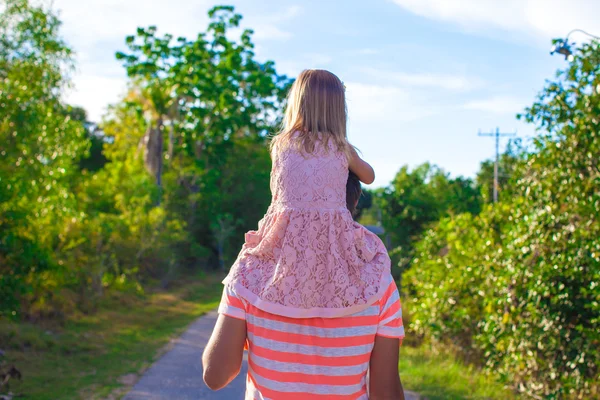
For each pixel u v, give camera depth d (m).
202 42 30.28
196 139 32.50
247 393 1.85
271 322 1.76
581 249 6.73
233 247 34.47
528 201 7.97
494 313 8.44
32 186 10.84
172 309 16.05
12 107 10.75
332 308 1.74
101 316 13.30
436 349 11.14
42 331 10.60
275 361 1.75
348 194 1.99
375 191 29.64
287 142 1.87
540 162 7.50
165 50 29.50
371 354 1.82
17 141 10.79
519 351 7.78
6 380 6.65
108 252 17.75
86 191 21.20
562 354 7.35
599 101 6.68
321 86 1.89
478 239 10.23
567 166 7.13
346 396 1.74
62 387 7.29
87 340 10.46
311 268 1.76
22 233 9.75
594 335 6.48
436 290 11.05
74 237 14.35
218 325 1.83
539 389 7.59
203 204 32.94
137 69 29.34
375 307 1.79
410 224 27.31
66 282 12.25
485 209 9.80
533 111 7.46
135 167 26.67
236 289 1.81
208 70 31.06
